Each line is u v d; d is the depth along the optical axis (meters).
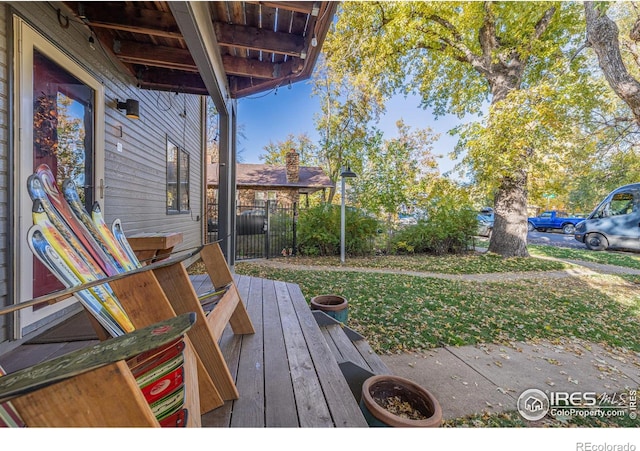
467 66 9.01
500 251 8.20
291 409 1.16
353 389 1.81
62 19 2.32
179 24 1.99
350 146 13.85
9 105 1.86
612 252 8.77
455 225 8.83
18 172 1.91
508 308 3.91
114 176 3.10
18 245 1.90
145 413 0.64
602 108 6.64
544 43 7.06
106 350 0.68
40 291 2.08
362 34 8.62
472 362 2.54
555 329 3.26
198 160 6.85
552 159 6.99
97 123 2.78
